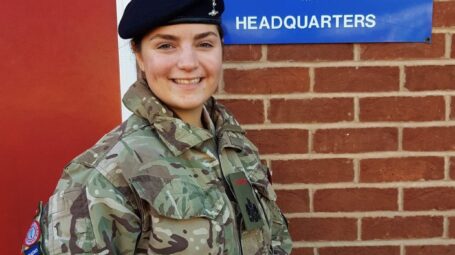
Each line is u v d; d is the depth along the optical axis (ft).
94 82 4.96
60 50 4.91
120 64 4.94
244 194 3.44
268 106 4.88
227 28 4.74
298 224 5.02
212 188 3.22
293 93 4.87
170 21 3.12
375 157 4.94
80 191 2.97
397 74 4.84
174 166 3.11
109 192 2.94
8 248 5.11
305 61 4.83
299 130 4.91
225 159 3.54
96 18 4.89
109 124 5.01
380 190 4.98
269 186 3.91
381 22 4.75
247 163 3.80
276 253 3.99
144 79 3.45
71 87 4.97
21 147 5.01
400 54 4.82
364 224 5.02
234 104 4.87
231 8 4.71
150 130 3.24
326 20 4.75
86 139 5.03
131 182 2.97
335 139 4.92
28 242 2.99
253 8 4.72
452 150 4.93
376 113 4.89
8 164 5.02
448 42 4.80
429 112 4.88
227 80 4.84
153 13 3.09
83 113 4.99
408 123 4.90
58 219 2.94
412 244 5.05
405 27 4.76
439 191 4.99
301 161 4.95
